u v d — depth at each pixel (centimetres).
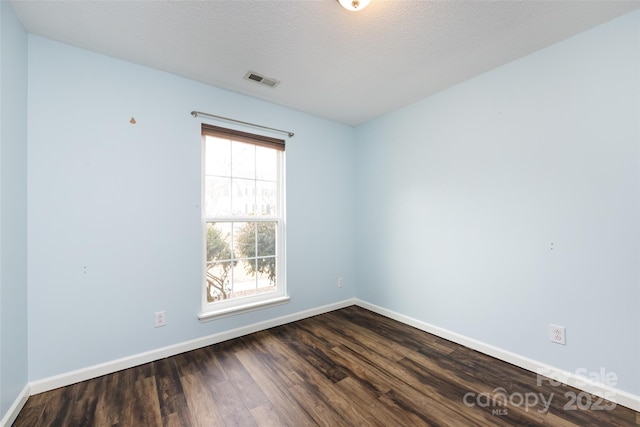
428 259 265
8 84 146
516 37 178
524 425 145
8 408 144
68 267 181
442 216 253
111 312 195
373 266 325
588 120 172
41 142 173
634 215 157
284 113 288
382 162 314
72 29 168
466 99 234
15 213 153
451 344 238
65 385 177
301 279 301
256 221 275
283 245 292
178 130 225
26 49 168
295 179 297
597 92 169
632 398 155
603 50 166
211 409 158
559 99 184
